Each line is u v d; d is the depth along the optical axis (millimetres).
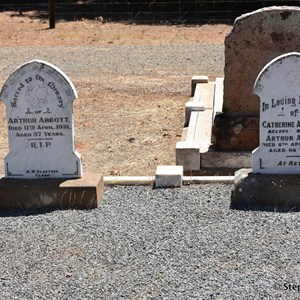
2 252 6824
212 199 8086
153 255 6641
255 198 7867
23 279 6246
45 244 6980
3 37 26078
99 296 5895
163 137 12312
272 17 9734
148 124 13258
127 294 5910
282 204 7836
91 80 17641
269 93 7898
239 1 32344
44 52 22359
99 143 12055
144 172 10320
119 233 7180
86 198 7977
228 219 7449
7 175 8320
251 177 7938
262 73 7863
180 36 25469
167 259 6547
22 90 8102
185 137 11492
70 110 8109
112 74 18406
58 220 7609
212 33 26203
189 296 5836
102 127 13086
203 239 6957
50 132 8188
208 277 6164
